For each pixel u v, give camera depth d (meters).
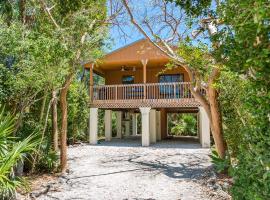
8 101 7.96
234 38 3.08
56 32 8.20
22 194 6.67
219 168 4.73
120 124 20.62
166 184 7.80
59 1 8.83
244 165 3.28
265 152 2.81
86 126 18.48
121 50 15.91
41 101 10.09
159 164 10.47
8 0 8.41
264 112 2.70
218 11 3.64
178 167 9.90
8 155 4.80
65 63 8.20
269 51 2.38
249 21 2.55
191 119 24.94
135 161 11.09
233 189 3.66
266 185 2.75
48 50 7.46
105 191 7.25
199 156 11.79
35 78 7.51
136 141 18.19
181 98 14.96
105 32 9.71
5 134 5.09
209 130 14.43
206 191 6.93
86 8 9.14
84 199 6.60
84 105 17.27
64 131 9.43
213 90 7.98
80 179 8.45
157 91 17.19
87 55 9.44
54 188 7.43
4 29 7.08
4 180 4.87
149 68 18.22
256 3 2.33
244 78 3.68
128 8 7.88
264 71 2.55
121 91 17.45
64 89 9.23
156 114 18.89
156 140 18.39
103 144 16.38
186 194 6.80
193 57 7.11
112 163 10.77
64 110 9.44
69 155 12.56
